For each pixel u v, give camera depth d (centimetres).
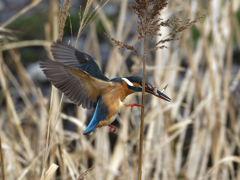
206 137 970
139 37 448
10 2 2069
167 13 938
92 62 511
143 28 443
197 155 954
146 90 516
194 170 940
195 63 998
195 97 1040
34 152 908
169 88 970
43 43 888
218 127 934
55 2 877
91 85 491
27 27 1844
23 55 1802
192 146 976
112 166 885
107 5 2028
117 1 2053
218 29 959
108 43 1861
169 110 938
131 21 1016
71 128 1466
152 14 438
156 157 915
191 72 995
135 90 514
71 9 1964
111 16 1933
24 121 1068
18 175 747
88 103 507
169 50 988
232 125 978
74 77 468
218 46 974
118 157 899
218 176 910
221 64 978
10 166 804
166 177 900
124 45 445
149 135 919
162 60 988
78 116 888
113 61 979
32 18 1891
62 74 453
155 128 961
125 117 922
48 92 1648
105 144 937
